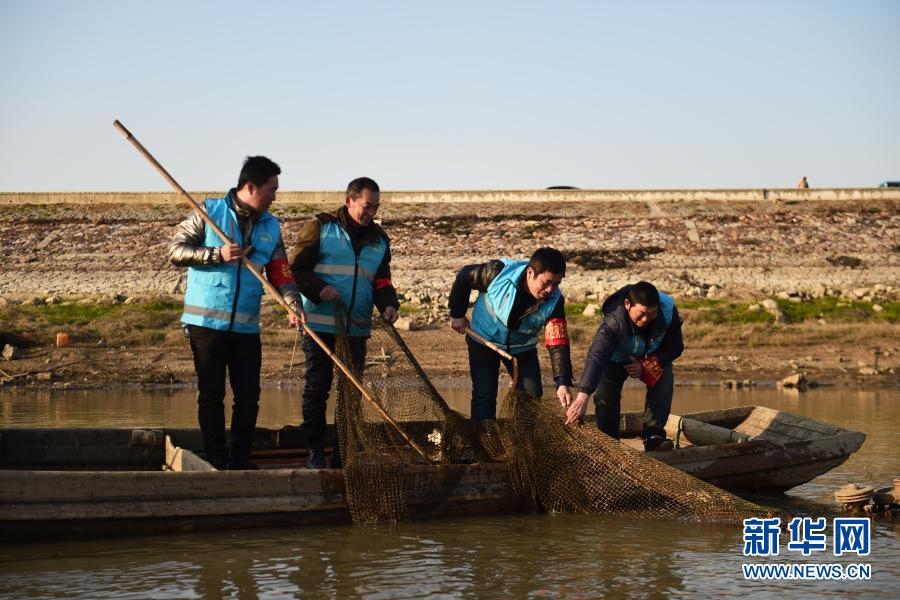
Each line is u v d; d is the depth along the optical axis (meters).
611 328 7.69
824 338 23.81
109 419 12.95
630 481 7.31
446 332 23.47
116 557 5.78
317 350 7.25
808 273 30.77
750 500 8.07
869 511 7.54
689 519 7.21
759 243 33.12
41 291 28.25
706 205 36.69
